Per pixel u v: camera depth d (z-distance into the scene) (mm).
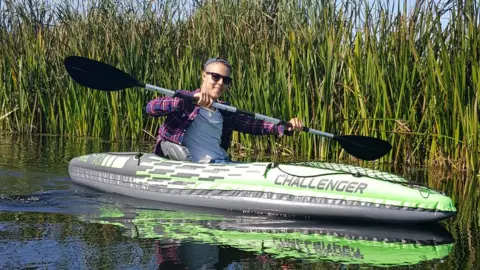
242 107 8289
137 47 9617
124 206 4887
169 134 5293
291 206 4645
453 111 7102
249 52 8352
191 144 5293
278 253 3604
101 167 5582
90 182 5648
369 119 7316
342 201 4551
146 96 9664
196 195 4977
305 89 7926
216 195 4906
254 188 4809
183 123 5254
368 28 7590
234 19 8547
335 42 7750
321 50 7824
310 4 7867
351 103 7855
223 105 5129
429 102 7336
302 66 7898
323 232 4188
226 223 4383
